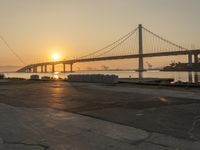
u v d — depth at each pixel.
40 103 13.05
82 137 6.90
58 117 9.52
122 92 18.17
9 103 13.11
